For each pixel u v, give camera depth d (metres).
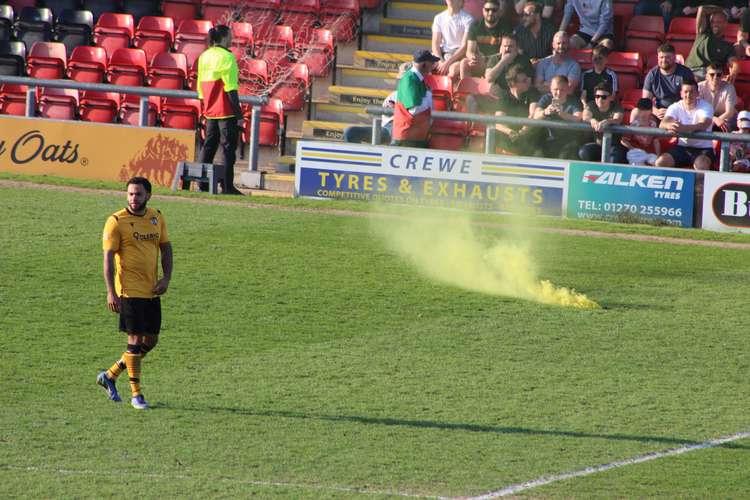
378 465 33.03
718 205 66.38
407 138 68.81
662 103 73.56
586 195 67.38
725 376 42.69
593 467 33.53
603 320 49.19
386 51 87.56
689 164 69.12
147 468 32.12
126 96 78.31
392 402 38.56
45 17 88.00
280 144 79.81
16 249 54.97
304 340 44.84
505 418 37.47
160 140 70.38
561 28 83.56
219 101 67.62
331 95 83.81
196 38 85.94
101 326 45.28
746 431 37.03
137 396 37.00
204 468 32.31
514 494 31.25
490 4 78.31
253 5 90.50
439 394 39.53
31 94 71.38
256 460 33.06
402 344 44.88
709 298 52.97
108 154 70.88
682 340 46.84
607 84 68.81
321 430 35.75
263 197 68.50
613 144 69.19
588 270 56.84
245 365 41.72
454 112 69.75
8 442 33.66
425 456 33.91
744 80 79.69
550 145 70.00
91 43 86.50
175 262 54.34
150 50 85.81
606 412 38.44
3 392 37.84
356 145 68.62
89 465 32.19
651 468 33.59
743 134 66.81
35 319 45.59
